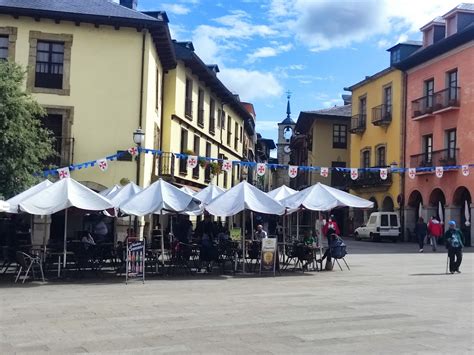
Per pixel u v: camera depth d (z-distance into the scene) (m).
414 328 8.07
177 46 28.22
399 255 23.80
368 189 41.97
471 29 29.59
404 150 37.16
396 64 37.31
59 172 18.47
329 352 6.62
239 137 44.94
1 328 8.00
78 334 7.61
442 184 32.56
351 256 23.22
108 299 10.96
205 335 7.55
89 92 22.44
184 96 29.48
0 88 16.72
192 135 31.25
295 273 16.47
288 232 30.88
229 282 14.12
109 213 15.48
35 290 12.35
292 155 72.06
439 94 32.91
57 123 22.38
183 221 19.25
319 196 16.41
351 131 44.09
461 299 11.08
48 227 21.33
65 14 21.89
